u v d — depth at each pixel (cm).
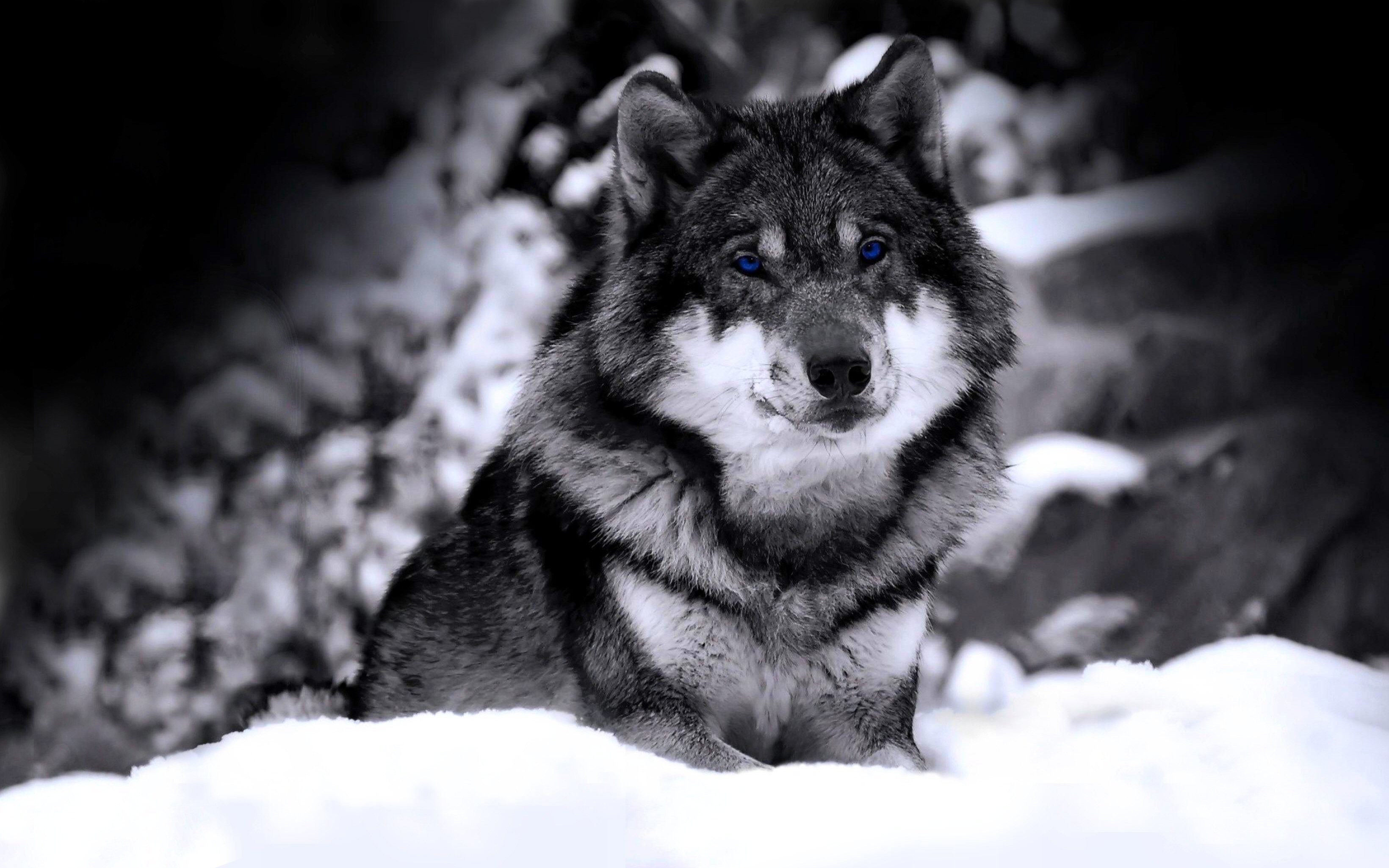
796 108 834
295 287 1766
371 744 649
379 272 1766
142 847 597
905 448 787
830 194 764
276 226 1808
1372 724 722
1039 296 1808
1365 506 1745
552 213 1739
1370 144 1975
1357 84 2044
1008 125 1961
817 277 748
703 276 763
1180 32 2083
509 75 1786
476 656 855
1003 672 1602
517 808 586
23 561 1700
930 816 554
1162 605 1700
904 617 790
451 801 589
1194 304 1842
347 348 1731
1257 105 2062
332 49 1925
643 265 788
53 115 1936
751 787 591
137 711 1658
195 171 1894
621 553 772
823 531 773
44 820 642
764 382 736
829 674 781
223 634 1667
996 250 1822
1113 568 1700
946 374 780
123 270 1856
